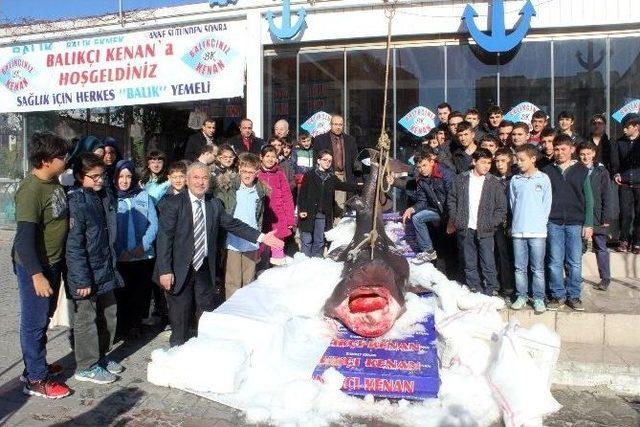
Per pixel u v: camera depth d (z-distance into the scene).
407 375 4.04
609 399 4.39
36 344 4.23
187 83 10.13
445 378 4.18
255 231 5.27
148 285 5.77
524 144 5.99
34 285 4.05
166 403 4.20
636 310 5.48
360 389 4.03
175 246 4.96
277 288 5.52
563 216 5.57
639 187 6.96
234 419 3.94
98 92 10.72
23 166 12.67
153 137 12.14
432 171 6.80
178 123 11.96
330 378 4.07
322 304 5.12
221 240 5.76
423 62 9.66
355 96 9.97
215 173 6.03
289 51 10.16
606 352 5.01
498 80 9.38
